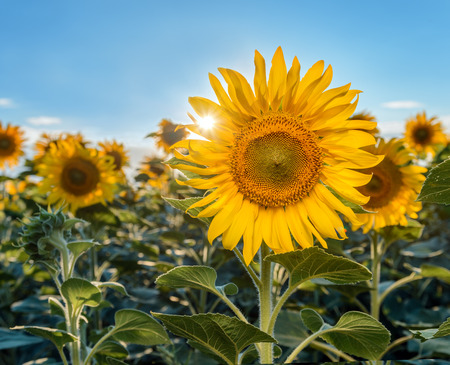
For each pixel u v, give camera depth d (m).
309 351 4.69
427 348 3.67
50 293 5.96
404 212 4.16
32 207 6.70
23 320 6.50
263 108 2.34
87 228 6.05
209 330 2.12
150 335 3.03
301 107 2.33
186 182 2.39
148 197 9.73
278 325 3.86
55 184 6.20
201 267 2.44
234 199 2.46
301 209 2.44
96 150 6.35
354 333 2.44
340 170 2.38
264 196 2.43
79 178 6.16
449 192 1.93
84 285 2.78
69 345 3.06
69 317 3.05
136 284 7.02
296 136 2.35
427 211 8.62
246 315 5.59
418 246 6.34
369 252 7.01
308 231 2.41
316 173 2.40
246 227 2.42
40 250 2.99
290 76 2.22
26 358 5.51
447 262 6.58
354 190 2.35
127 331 3.02
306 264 2.16
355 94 2.26
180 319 2.07
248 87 2.28
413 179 4.13
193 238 7.79
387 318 5.30
